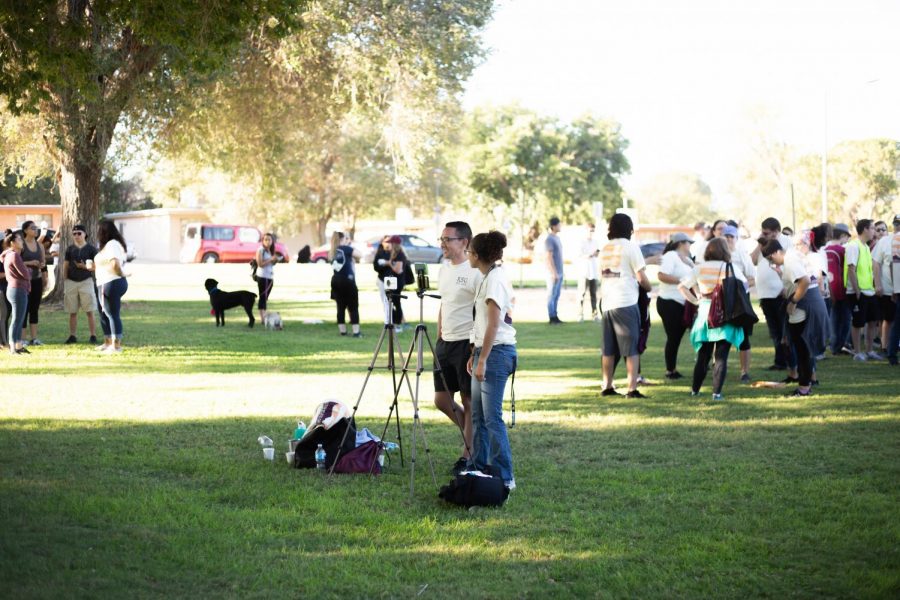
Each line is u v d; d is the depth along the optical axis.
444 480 6.80
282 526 5.64
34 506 5.90
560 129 75.19
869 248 13.66
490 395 6.43
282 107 24.50
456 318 6.97
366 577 4.79
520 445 7.97
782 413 9.37
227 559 5.04
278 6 11.02
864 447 7.83
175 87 20.25
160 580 4.74
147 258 61.59
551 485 6.67
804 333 10.37
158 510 5.91
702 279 10.29
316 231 63.22
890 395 10.37
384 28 22.98
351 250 16.94
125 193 74.00
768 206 77.81
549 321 19.67
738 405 9.86
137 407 9.70
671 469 7.11
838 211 64.44
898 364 12.92
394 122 24.20
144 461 7.25
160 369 12.62
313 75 23.95
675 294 11.73
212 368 12.79
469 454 7.03
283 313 21.17
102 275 14.09
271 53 22.36
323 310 21.88
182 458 7.36
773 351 14.94
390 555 5.17
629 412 9.50
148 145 23.86
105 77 18.78
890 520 5.76
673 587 4.70
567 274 37.16
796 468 7.12
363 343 15.89
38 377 11.69
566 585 4.73
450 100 25.48
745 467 7.15
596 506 6.16
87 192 20.38
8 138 23.12
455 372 7.08
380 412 9.52
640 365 13.43
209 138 24.48
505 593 4.61
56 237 21.12
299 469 7.09
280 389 11.00
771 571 4.92
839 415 9.23
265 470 7.04
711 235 13.30
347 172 55.47
